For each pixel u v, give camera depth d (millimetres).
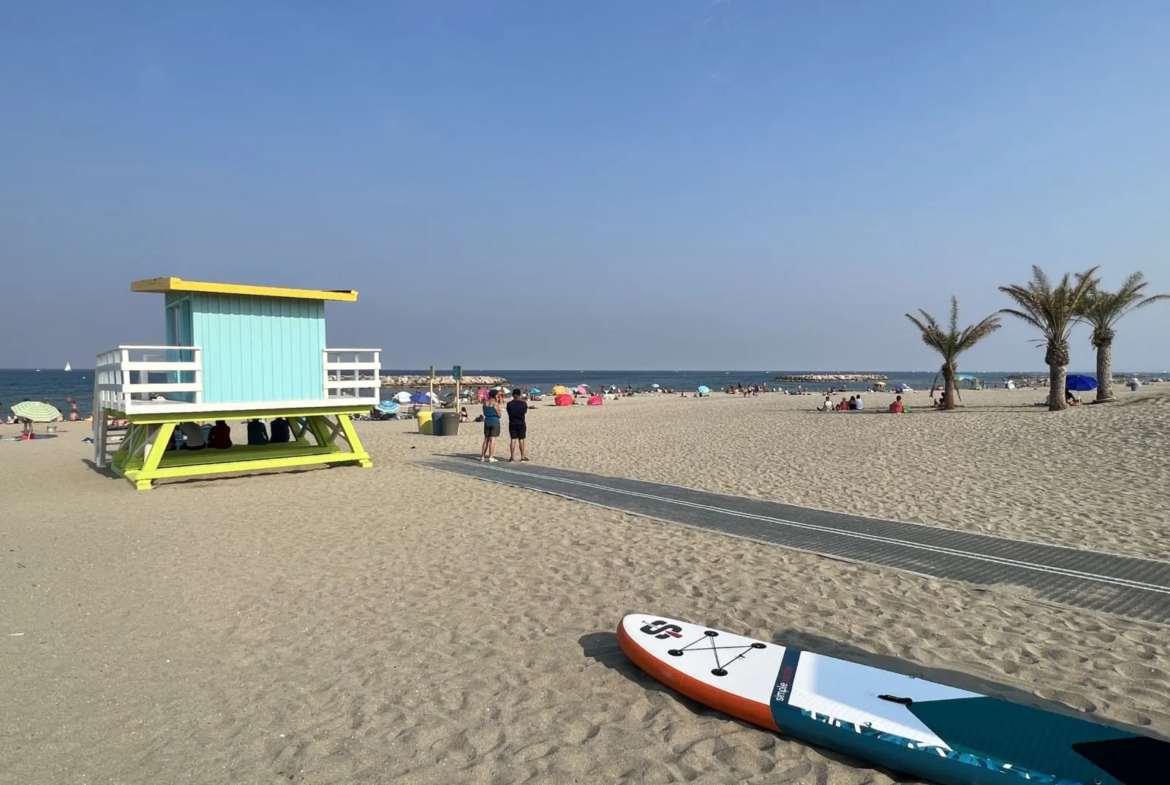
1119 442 14805
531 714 4211
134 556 7988
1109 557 7348
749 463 14969
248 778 3617
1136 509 9414
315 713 4305
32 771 3709
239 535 8945
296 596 6504
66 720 4273
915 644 5137
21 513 10586
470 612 5980
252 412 13805
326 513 10227
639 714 4184
